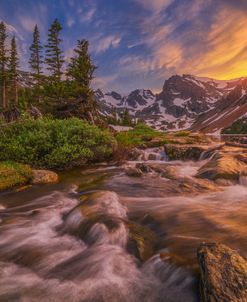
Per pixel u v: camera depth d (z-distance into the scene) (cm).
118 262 530
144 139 2738
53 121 1803
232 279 378
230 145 1967
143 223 698
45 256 577
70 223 722
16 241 652
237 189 1023
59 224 744
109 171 1521
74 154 1611
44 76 6369
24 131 1645
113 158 1888
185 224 657
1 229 722
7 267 546
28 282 493
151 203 869
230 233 588
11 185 1141
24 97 6319
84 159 1697
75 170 1574
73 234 676
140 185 1126
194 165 1702
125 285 468
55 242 643
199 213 729
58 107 3338
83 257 563
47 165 1563
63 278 499
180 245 546
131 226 650
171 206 818
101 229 633
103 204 789
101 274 501
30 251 601
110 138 1867
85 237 645
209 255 418
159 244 571
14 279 504
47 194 1062
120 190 1070
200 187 1041
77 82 3522
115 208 777
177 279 455
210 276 384
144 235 617
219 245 447
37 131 1662
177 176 1209
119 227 630
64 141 1628
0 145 1501
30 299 447
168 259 496
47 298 449
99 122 3391
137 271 502
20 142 1547
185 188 1031
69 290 466
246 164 1291
